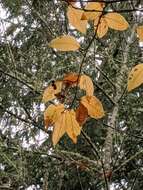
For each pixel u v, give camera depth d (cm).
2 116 568
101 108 171
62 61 481
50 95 174
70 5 155
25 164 476
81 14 156
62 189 666
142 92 617
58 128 172
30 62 526
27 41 669
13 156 480
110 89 621
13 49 579
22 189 460
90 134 662
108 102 675
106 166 504
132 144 499
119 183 638
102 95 672
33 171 512
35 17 522
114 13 157
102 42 538
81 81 172
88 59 453
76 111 171
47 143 540
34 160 504
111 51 554
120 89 562
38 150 471
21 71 508
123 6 564
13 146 483
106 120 645
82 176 635
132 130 513
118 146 506
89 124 657
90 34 420
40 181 498
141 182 643
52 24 490
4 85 571
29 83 452
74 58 472
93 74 589
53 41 156
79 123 172
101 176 453
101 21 159
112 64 575
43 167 502
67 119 172
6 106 559
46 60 511
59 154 463
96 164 482
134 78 154
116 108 563
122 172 623
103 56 519
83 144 615
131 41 604
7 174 460
